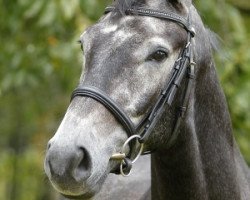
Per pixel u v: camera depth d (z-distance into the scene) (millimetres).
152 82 5383
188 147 5750
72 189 5035
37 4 11055
